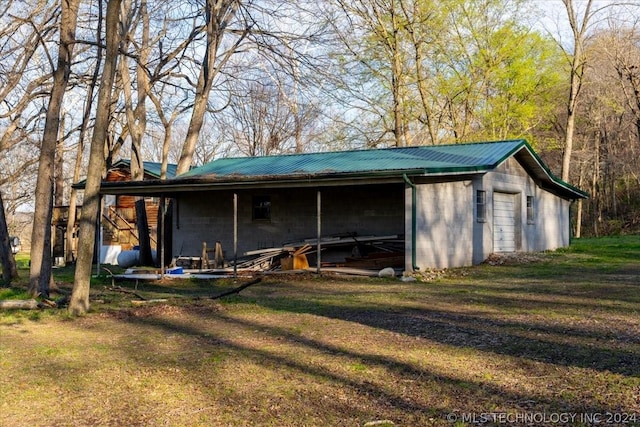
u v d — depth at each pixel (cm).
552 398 489
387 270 1455
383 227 1767
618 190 4591
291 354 664
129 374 599
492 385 529
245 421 459
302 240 1859
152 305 1059
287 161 1936
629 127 3975
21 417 483
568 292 1102
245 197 1953
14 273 1494
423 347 679
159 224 2116
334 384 546
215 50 2008
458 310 930
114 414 484
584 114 3884
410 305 1000
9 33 1513
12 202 3547
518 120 3152
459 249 1611
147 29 2050
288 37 1820
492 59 2972
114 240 2552
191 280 1534
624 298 1005
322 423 450
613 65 3259
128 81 2034
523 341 691
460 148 1795
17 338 804
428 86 2905
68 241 2270
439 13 2686
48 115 1180
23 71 1529
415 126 3008
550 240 2155
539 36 3056
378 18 2559
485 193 1727
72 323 911
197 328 845
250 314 951
